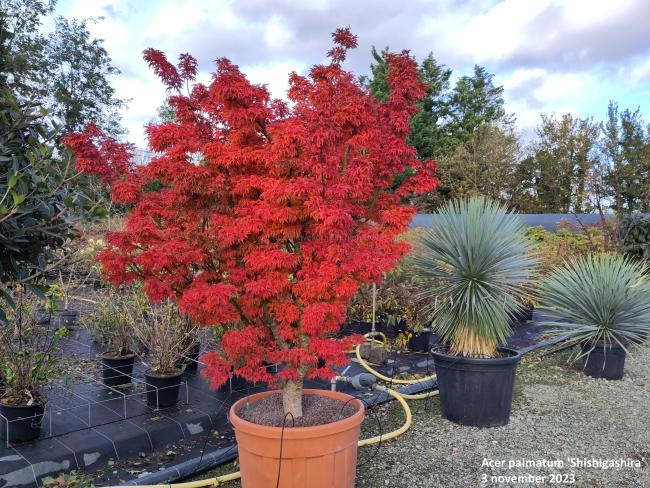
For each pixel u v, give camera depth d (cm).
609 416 488
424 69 2784
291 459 278
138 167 317
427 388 557
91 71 2427
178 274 304
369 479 358
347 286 290
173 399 450
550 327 805
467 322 480
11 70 975
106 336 545
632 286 628
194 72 322
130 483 330
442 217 543
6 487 323
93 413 428
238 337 285
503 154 2394
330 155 290
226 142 318
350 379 477
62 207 301
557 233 1184
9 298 289
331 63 316
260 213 281
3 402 376
